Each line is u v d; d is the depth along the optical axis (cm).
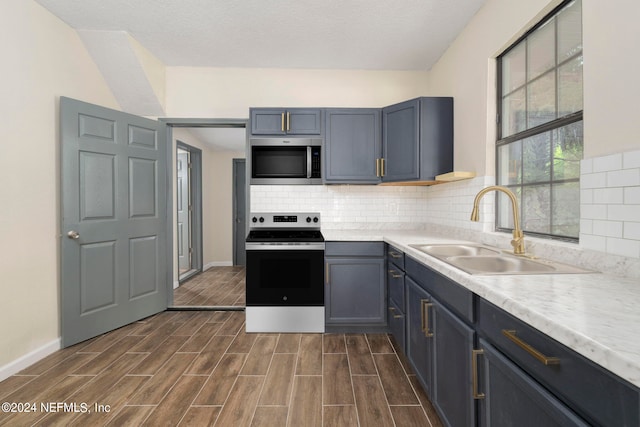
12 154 201
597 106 126
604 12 122
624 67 114
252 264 263
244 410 165
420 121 260
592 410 64
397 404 170
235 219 548
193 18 237
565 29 155
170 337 256
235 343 245
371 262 260
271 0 216
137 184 287
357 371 203
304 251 262
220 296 371
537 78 175
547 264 138
